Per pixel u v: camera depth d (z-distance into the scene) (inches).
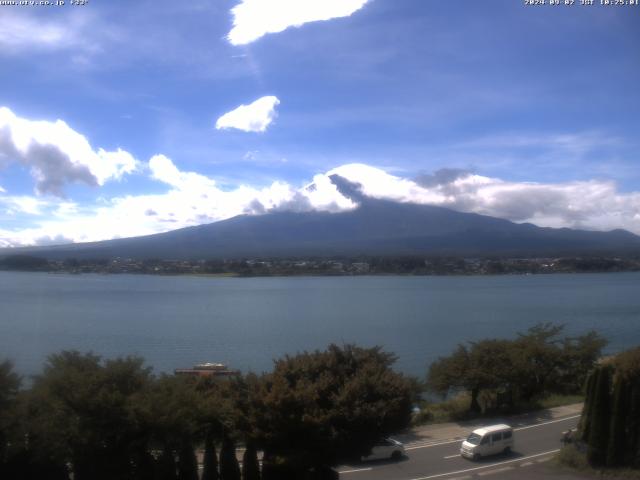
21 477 906.1
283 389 953.5
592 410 1130.0
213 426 981.2
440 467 1197.7
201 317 5570.9
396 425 1003.3
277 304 7047.2
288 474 974.4
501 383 1750.7
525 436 1430.9
